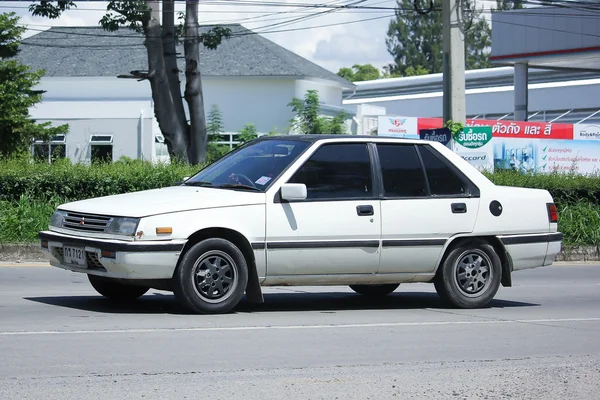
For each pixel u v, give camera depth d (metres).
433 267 11.07
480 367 7.76
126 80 55.84
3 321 9.41
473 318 10.61
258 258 10.07
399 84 70.19
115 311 10.26
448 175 11.20
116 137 47.22
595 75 61.09
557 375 7.53
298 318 10.20
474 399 6.67
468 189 11.24
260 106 56.88
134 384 6.75
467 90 60.94
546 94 56.78
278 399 6.46
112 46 58.66
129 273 9.49
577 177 23.28
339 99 62.75
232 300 9.98
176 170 19.92
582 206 22.19
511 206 11.45
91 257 9.77
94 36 59.38
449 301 11.23
